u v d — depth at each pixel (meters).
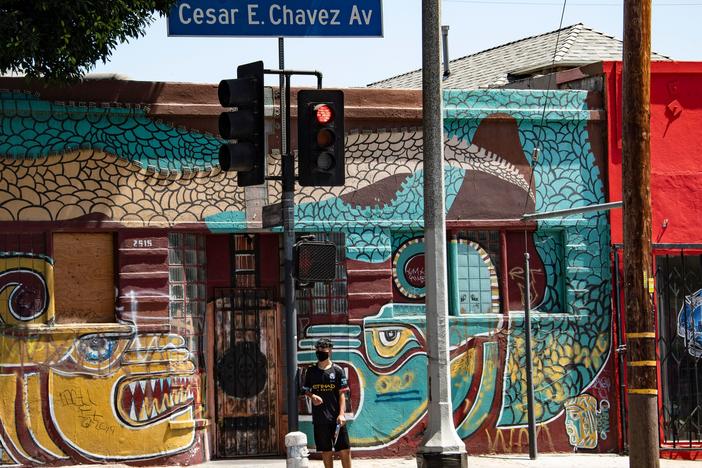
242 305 17.23
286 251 13.12
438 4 15.06
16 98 15.78
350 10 15.49
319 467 16.38
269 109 17.11
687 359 18.80
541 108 18.33
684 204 18.83
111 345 16.06
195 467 16.30
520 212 18.14
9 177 15.77
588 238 18.38
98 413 15.93
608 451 18.16
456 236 17.94
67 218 15.98
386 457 17.20
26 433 15.61
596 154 18.56
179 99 16.59
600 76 18.69
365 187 17.47
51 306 15.84
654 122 18.84
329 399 14.92
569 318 18.17
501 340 17.91
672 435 18.73
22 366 15.64
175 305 16.58
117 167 16.27
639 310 14.15
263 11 15.33
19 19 13.69
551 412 18.02
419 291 17.67
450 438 14.59
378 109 17.48
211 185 16.73
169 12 15.06
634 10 14.33
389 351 17.34
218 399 17.09
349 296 17.25
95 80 16.16
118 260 16.22
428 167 14.91
